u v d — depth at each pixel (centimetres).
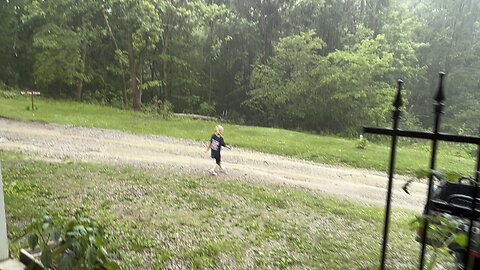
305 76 2694
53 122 1631
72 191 752
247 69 3191
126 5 2448
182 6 2823
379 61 2494
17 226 519
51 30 2552
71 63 2598
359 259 548
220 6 2920
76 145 1252
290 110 2762
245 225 658
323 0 2916
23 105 1989
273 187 957
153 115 2217
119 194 764
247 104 2997
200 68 3219
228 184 930
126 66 2914
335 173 1211
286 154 1433
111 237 524
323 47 2862
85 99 2706
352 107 2623
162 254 503
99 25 2722
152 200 747
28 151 1093
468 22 2867
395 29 2802
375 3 2938
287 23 3059
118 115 2056
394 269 516
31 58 2800
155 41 2641
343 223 722
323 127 2784
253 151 1441
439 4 3009
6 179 781
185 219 659
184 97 3144
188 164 1127
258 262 515
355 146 1680
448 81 2716
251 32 3086
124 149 1260
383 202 927
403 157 1449
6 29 2753
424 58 2883
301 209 789
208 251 531
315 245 595
